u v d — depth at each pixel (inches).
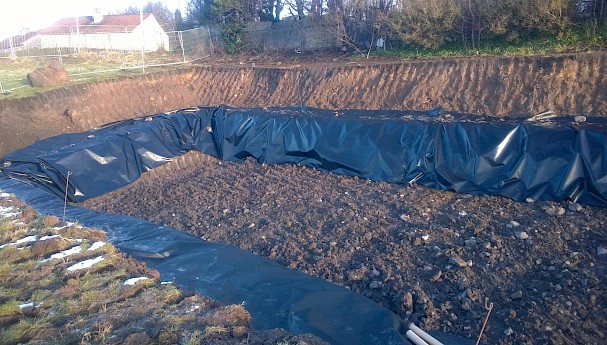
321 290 229.0
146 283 226.1
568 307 226.5
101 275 232.1
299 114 488.7
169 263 260.8
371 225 327.0
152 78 674.8
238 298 225.8
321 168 441.4
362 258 285.3
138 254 268.1
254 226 342.0
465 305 233.9
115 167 459.8
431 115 442.9
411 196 369.4
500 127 367.6
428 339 199.9
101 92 619.2
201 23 989.8
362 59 631.2
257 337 181.0
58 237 266.7
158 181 474.0
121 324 190.5
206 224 354.9
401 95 508.4
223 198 404.5
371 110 493.7
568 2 479.8
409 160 393.7
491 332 217.2
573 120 374.6
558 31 490.3
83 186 433.4
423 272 265.7
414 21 595.5
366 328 203.3
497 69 462.3
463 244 290.7
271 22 873.5
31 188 378.0
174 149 510.3
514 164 352.2
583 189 327.9
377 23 645.3
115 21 1349.7
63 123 556.7
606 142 327.3
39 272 233.8
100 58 869.2
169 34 933.8
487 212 331.9
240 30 860.0
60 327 189.6
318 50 741.9
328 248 298.7
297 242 311.1
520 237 291.0
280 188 411.5
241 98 645.9
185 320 192.9
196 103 670.5
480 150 364.5
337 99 550.9
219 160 509.7
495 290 246.2
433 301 241.9
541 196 337.4
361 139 421.7
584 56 418.6
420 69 513.7
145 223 312.0
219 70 698.8
